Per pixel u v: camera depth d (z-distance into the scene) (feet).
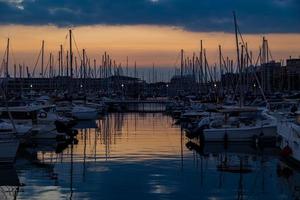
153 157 115.03
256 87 259.60
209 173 94.02
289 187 81.51
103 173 93.40
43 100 218.38
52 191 77.66
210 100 246.88
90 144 142.51
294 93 240.73
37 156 117.80
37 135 147.64
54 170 97.50
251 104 194.80
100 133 178.09
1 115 151.02
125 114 310.24
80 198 72.84
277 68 330.75
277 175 92.17
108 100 354.54
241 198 73.56
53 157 115.96
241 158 114.62
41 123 152.46
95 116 248.32
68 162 107.86
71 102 248.11
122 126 212.02
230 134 139.95
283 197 74.49
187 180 86.84
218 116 159.33
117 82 432.66
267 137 137.80
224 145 139.03
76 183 83.97
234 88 268.41
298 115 107.86
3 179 88.02
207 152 124.67
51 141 149.07
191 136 152.76
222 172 95.14
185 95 338.75
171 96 418.51
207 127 146.61
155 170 96.89
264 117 146.30
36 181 85.97
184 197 73.72
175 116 260.83
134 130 191.11
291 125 104.53
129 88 481.05
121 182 84.74
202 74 307.37
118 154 120.26
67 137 159.22
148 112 333.42
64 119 169.99
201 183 84.28
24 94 263.49
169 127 206.18
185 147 134.92
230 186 82.17
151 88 508.53
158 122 237.04
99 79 403.13
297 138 99.40
